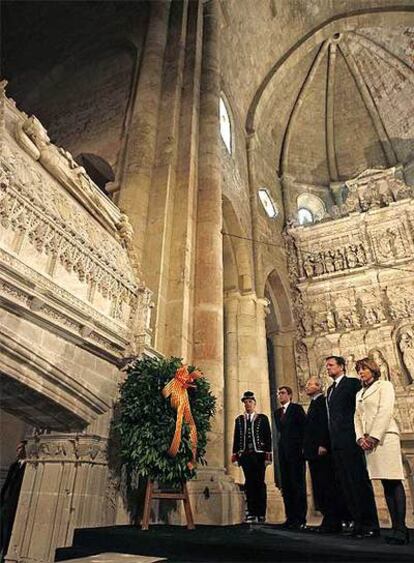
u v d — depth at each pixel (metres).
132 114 11.51
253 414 6.71
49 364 5.20
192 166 10.65
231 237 14.26
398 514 3.96
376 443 4.15
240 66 17.72
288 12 19.17
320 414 5.42
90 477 5.62
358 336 15.49
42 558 5.12
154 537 4.50
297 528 5.52
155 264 8.85
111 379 6.39
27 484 5.75
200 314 8.97
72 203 6.75
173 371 6.14
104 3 15.46
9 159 5.42
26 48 16.64
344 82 22.02
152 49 12.45
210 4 14.70
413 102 20.30
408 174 20.14
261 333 13.62
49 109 14.52
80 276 5.96
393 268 15.96
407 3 18.94
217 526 6.11
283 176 21.06
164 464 5.47
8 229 4.89
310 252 18.17
